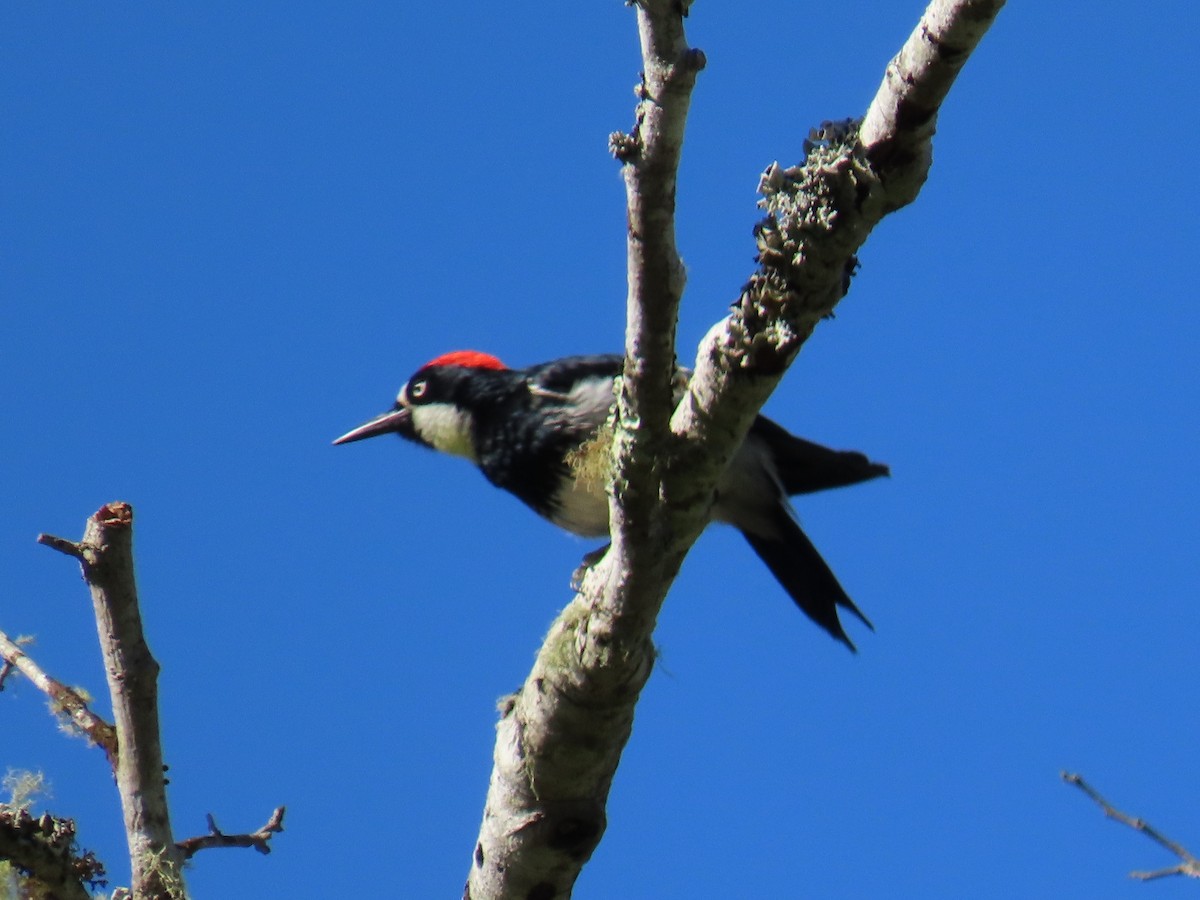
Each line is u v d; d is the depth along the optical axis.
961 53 6.84
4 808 8.76
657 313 7.50
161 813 8.84
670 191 7.09
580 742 8.80
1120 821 9.61
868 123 7.27
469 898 9.39
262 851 9.27
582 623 8.62
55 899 8.74
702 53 6.64
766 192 7.54
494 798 9.17
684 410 8.07
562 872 9.12
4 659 9.21
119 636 8.76
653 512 8.14
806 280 7.51
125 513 8.73
